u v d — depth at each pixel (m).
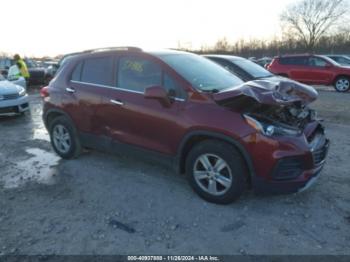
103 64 4.52
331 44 48.28
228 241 3.01
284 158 3.20
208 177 3.60
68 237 3.10
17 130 7.25
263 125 3.21
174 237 3.08
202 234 3.12
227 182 3.46
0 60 16.91
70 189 4.10
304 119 3.82
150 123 3.91
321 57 15.10
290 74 15.68
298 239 3.03
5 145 6.05
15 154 5.50
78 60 4.86
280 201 3.71
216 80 4.03
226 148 3.38
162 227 3.24
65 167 4.81
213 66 4.52
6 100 8.14
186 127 3.58
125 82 4.23
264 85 3.39
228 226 3.23
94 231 3.19
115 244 2.99
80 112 4.70
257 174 3.28
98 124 4.53
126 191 4.00
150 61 4.03
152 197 3.83
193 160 3.66
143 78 4.06
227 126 3.32
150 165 4.82
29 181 4.36
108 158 5.14
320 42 50.94
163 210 3.55
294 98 3.48
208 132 3.44
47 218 3.44
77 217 3.45
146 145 4.04
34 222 3.36
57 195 3.95
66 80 4.93
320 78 14.98
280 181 3.27
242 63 9.05
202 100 3.55
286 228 3.20
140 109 3.98
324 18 52.31
